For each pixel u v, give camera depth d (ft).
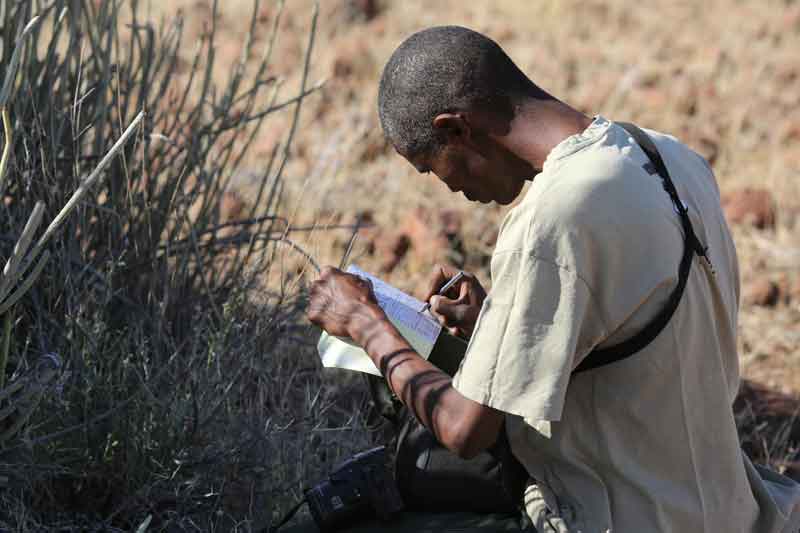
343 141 63.87
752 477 26.43
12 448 29.37
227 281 38.99
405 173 61.11
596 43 87.30
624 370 23.58
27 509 30.63
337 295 26.99
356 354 27.25
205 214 38.70
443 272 30.48
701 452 24.62
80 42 36.94
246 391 36.29
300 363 39.55
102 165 26.05
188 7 86.12
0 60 35.27
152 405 31.76
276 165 60.49
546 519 24.53
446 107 24.67
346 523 27.48
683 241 23.68
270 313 38.22
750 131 70.64
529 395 22.81
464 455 24.30
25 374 29.86
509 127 24.68
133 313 35.14
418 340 27.55
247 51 40.11
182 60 76.23
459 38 24.89
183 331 37.17
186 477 32.32
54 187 33.55
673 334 23.40
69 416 31.32
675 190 24.09
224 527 32.19
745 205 58.95
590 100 74.02
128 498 31.24
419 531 26.55
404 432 27.53
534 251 22.59
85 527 30.76
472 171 25.50
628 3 95.91
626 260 22.79
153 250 36.55
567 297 22.54
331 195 56.90
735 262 26.12
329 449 35.83
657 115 71.92
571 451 24.39
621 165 23.24
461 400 24.12
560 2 93.71
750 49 85.71
